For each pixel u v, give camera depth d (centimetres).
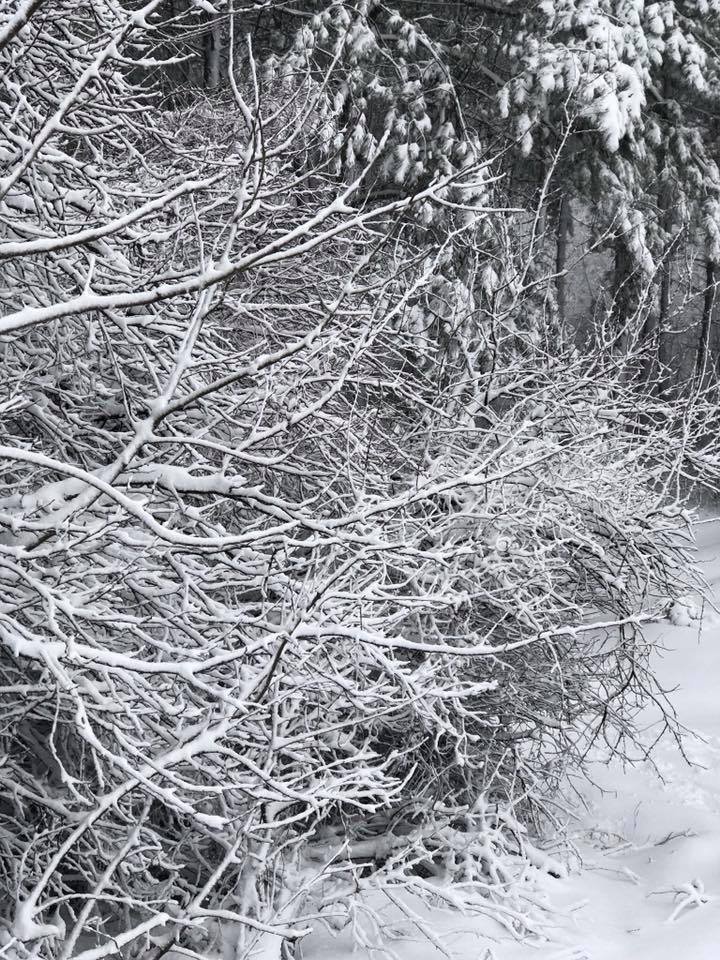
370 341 331
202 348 423
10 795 363
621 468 678
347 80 1374
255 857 412
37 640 272
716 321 2161
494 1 1716
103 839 376
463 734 478
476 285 896
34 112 323
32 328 395
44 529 294
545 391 649
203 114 870
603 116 1498
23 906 283
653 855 614
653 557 684
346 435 426
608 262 2144
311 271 599
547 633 334
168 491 348
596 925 522
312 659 379
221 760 351
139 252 411
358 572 421
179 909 416
